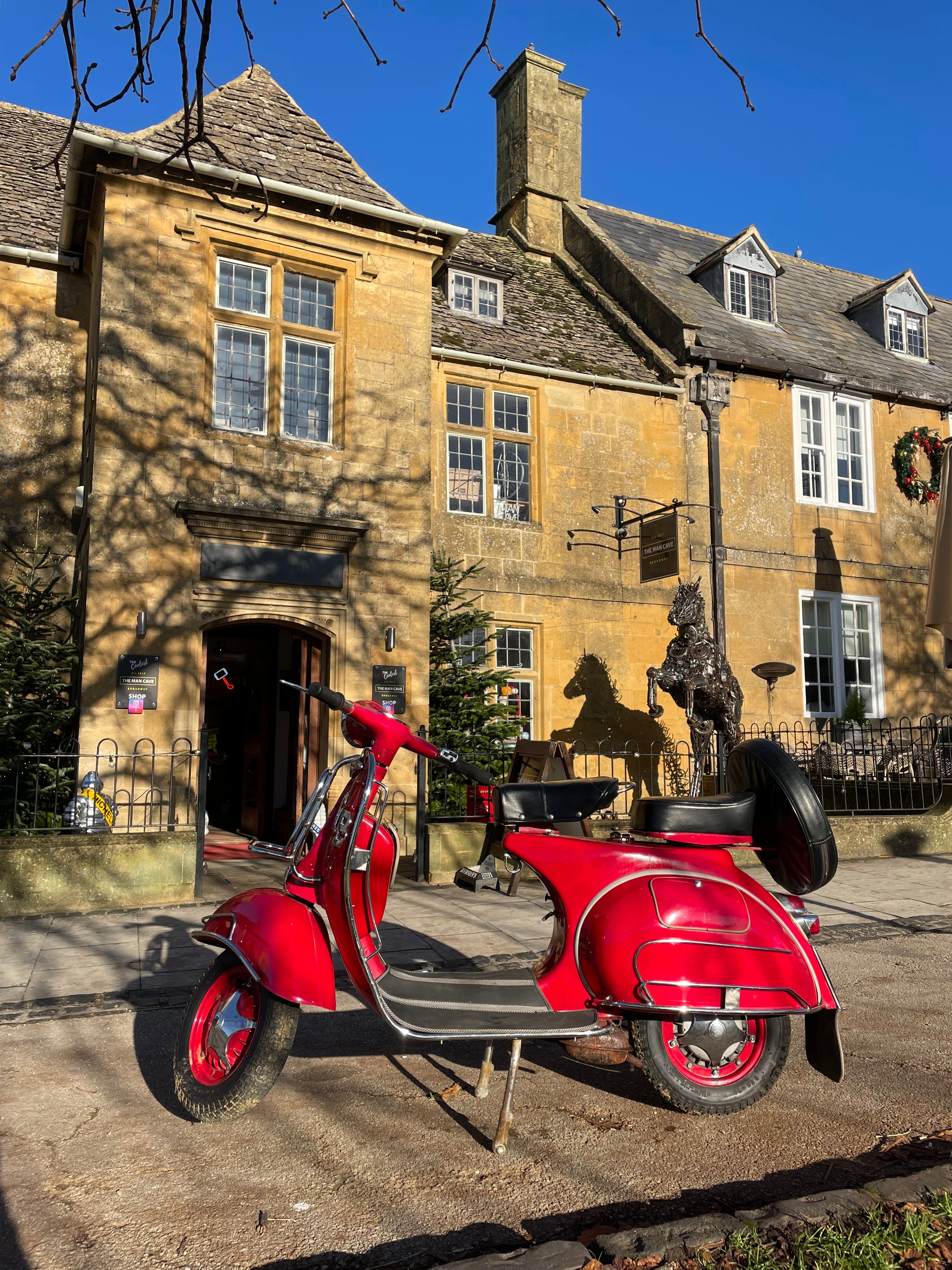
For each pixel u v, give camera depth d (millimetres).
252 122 10188
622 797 12805
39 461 10188
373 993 3111
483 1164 2982
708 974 3285
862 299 18234
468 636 12188
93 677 8211
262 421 9508
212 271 9297
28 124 13258
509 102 17953
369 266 9992
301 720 9750
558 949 3453
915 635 15805
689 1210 2686
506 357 12992
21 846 6789
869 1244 2326
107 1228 2566
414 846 9547
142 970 5344
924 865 9258
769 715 14188
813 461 15398
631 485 13602
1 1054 4023
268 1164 2969
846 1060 3994
